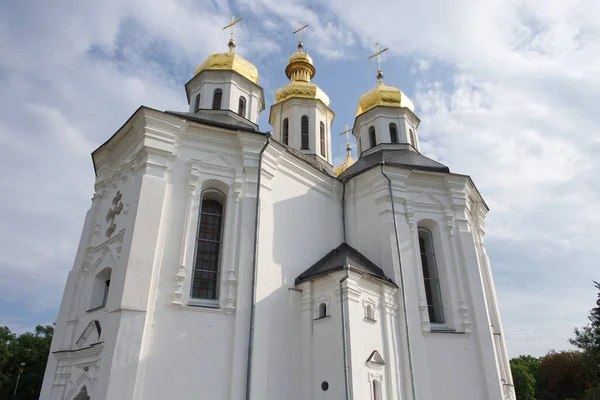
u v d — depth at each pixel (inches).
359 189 882.8
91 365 595.5
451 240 840.9
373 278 695.7
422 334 735.1
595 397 1769.2
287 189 775.7
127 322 550.0
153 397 537.0
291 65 1322.6
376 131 1106.7
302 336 677.3
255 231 673.6
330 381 619.2
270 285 668.1
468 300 799.7
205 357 581.9
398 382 673.6
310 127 1192.2
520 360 2827.3
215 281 653.3
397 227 805.9
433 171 873.5
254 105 993.5
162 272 603.2
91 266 709.9
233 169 705.0
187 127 695.1
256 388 588.7
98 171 810.2
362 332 649.0
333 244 832.9
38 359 2346.2
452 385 715.4
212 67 976.3
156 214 621.9
